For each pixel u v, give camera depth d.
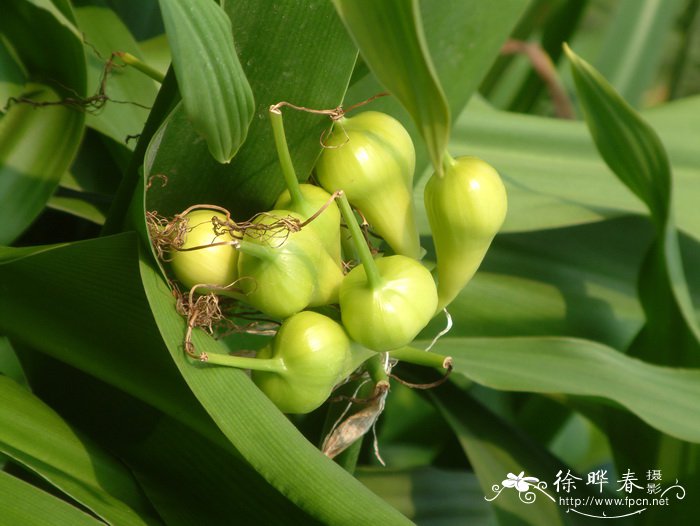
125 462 0.71
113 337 0.69
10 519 0.64
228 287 0.66
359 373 0.72
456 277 0.69
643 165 0.82
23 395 0.69
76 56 0.77
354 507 0.64
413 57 0.56
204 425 0.69
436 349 0.82
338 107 0.67
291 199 0.66
